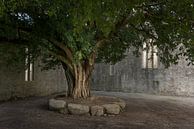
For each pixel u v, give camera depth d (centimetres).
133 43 1692
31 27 1280
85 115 1286
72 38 1274
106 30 570
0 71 1639
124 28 1556
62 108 1334
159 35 1340
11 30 1239
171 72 2241
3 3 809
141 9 697
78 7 570
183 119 1277
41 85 2028
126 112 1396
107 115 1300
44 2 881
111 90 2486
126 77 2422
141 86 2358
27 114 1275
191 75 2178
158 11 1066
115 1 552
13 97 1745
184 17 842
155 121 1212
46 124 1091
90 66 1434
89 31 1262
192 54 1229
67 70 1449
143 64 2350
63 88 2333
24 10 1139
